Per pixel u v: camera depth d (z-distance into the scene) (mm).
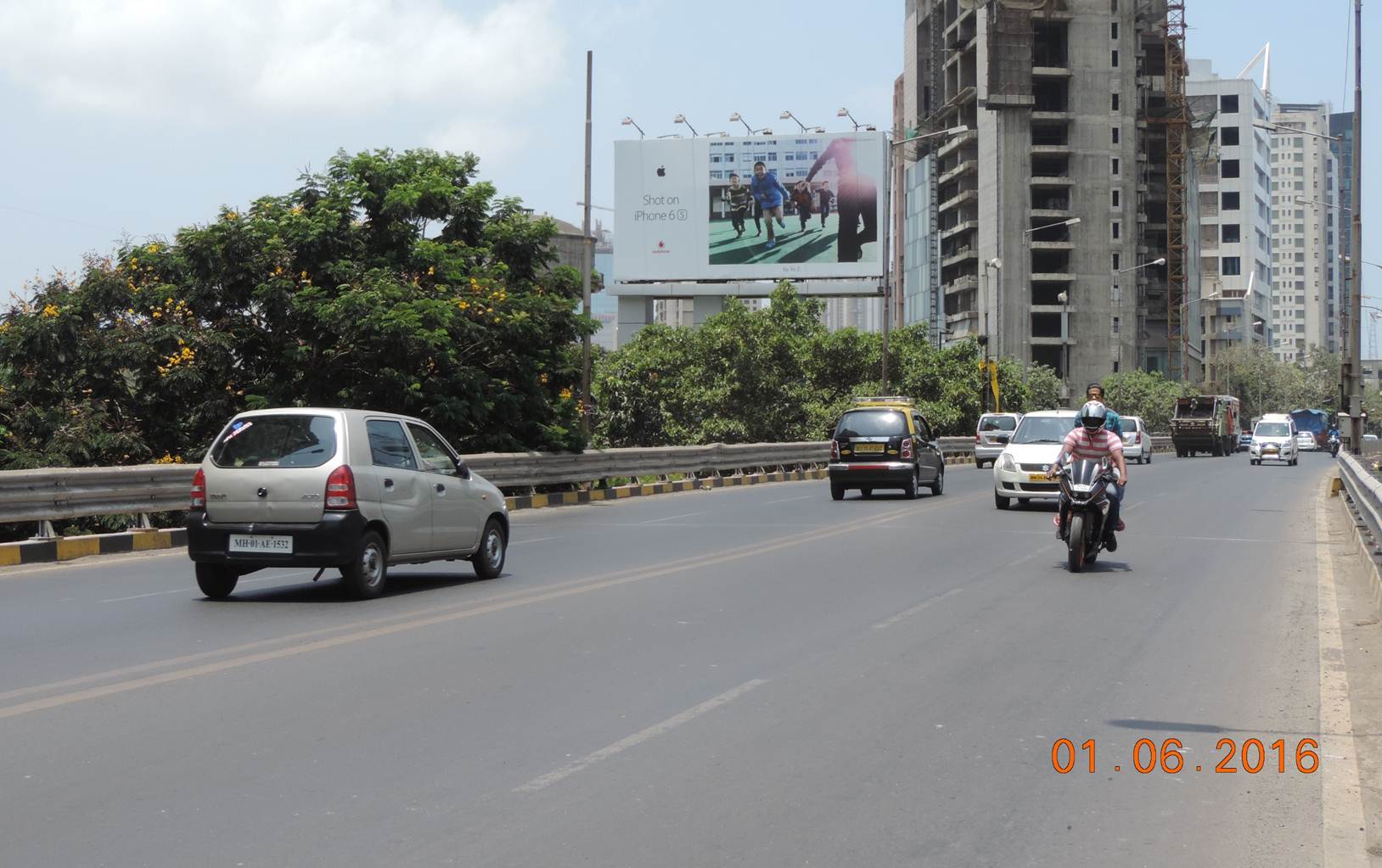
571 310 28938
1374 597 12273
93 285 23391
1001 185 107188
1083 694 7816
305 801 5414
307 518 11672
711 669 8477
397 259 27172
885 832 5117
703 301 73000
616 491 29953
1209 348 143625
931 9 123562
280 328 25203
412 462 12766
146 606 11609
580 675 8203
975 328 109000
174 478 17969
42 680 7988
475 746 6375
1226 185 145375
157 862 4637
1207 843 5055
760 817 5273
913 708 7344
